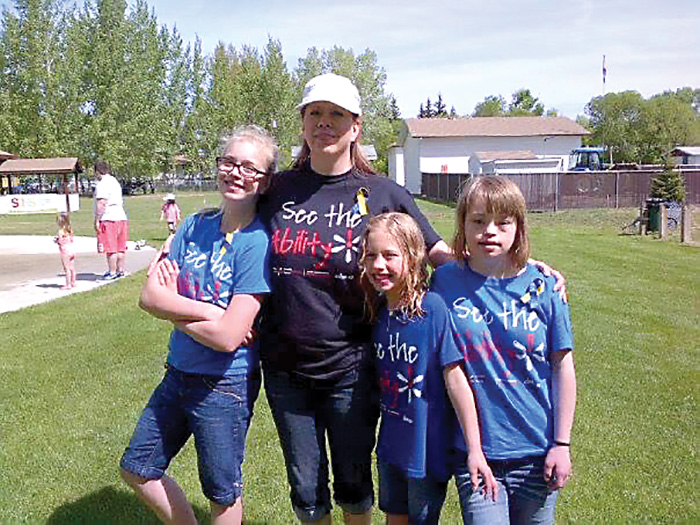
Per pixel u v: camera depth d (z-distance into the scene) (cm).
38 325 737
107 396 507
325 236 251
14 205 3155
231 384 253
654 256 1335
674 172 2209
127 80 5159
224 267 251
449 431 243
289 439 267
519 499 234
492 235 227
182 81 6266
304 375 258
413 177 4900
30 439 428
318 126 251
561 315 229
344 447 266
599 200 2861
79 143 4903
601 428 445
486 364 229
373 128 6419
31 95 4772
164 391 261
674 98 7094
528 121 4909
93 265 1265
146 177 5559
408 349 240
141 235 1858
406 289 239
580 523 330
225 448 255
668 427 448
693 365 590
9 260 1381
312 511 271
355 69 6444
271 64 6250
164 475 270
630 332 707
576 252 1387
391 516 261
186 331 247
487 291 232
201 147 6312
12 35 4722
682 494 357
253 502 353
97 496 359
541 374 230
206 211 273
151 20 5853
